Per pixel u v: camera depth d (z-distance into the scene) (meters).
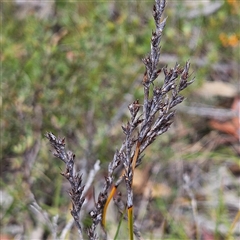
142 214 4.37
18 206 4.29
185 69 2.02
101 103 4.87
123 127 2.09
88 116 4.88
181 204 4.53
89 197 4.32
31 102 4.70
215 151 5.15
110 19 5.72
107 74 4.98
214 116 5.34
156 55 1.99
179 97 2.06
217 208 4.28
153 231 4.25
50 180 4.60
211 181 4.83
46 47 4.75
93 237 2.33
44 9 6.32
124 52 5.08
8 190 4.21
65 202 4.50
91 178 3.30
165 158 4.85
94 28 5.12
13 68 4.86
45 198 4.55
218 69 5.91
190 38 5.70
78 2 5.80
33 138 4.62
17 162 4.34
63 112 4.71
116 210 4.13
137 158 2.13
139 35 5.38
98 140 4.61
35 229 4.21
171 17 5.67
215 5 6.09
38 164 4.49
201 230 4.25
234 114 5.29
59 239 3.39
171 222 4.07
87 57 4.83
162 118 2.08
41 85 4.62
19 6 6.54
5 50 4.98
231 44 5.52
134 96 4.86
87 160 4.54
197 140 5.28
